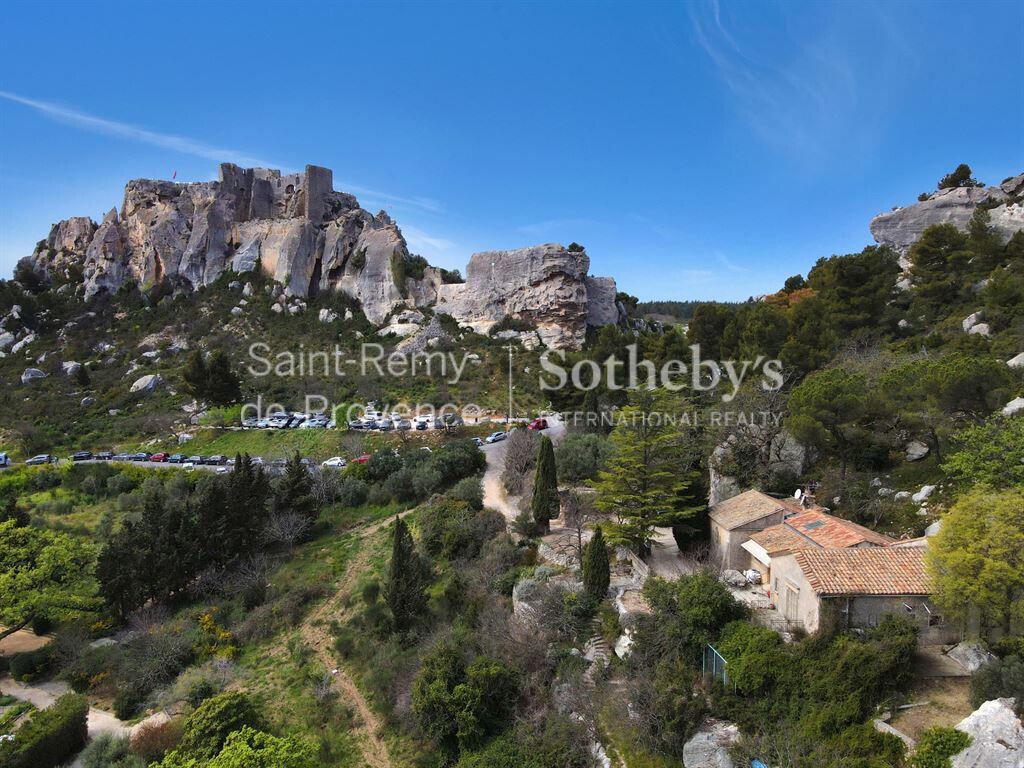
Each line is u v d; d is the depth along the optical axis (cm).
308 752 2545
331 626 4009
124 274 13162
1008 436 2767
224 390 8338
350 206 13750
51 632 4303
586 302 10875
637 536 3600
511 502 5103
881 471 3912
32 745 2889
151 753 2909
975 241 6750
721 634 2606
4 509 5347
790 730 2162
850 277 6662
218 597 4469
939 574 2308
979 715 1866
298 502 5369
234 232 13062
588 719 2650
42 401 9012
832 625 2356
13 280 13300
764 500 3616
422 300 11831
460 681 3038
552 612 3275
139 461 7262
